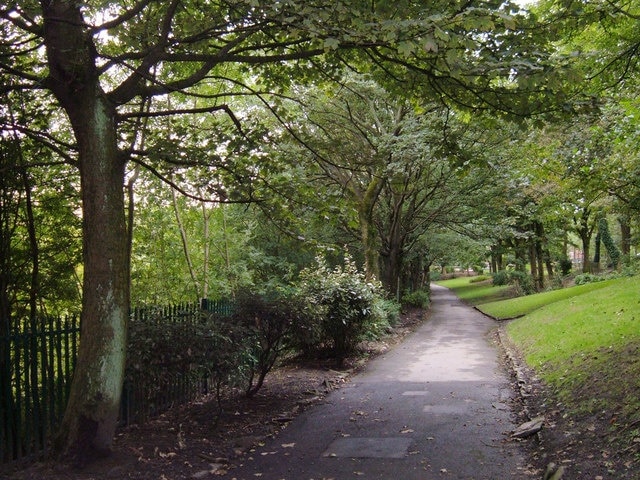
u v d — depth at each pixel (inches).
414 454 253.4
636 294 592.7
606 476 196.4
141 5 263.7
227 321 327.9
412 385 418.6
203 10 324.5
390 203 994.7
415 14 265.1
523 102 326.0
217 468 241.9
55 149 281.7
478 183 887.7
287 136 374.6
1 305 308.0
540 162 521.0
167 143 314.7
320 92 709.3
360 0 253.6
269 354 390.3
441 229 1175.6
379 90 708.0
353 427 305.4
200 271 671.8
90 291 242.5
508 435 277.6
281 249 1087.0
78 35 252.1
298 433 298.5
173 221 637.3
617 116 415.8
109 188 250.1
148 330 288.8
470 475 223.6
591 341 423.8
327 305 484.7
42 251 363.6
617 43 370.0
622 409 248.1
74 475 224.5
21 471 230.5
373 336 584.1
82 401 235.1
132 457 246.8
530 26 297.6
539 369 422.9
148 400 320.2
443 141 391.9
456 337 751.7
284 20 243.1
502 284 1930.4
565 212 736.3
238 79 467.8
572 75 263.4
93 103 253.6
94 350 239.0
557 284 1414.9
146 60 280.5
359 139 812.0
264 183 354.9
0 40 306.0
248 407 357.7
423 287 1850.4
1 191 313.6
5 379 237.5
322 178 632.4
